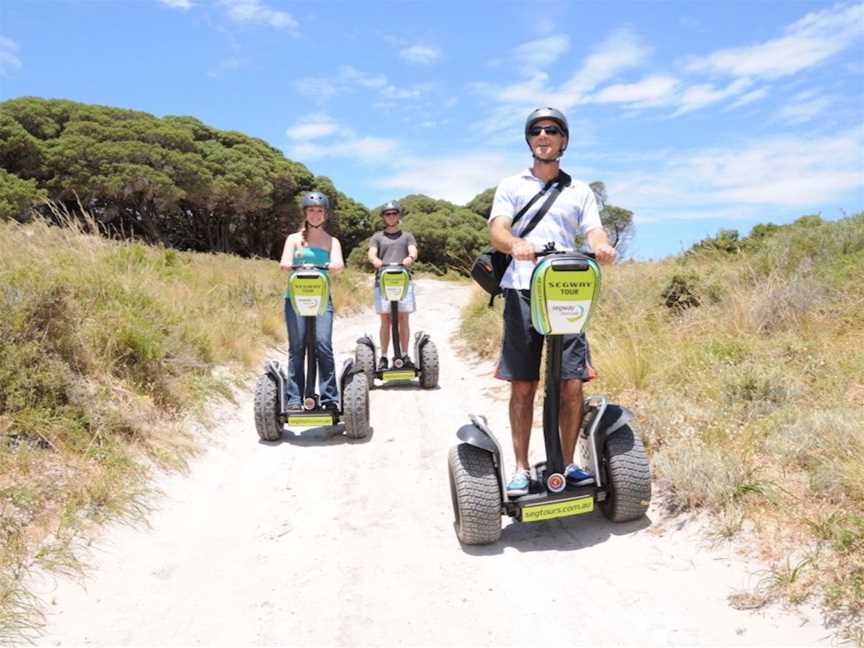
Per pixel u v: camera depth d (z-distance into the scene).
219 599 3.30
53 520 3.78
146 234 34.47
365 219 45.53
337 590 3.36
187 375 6.58
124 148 31.98
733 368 5.24
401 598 3.26
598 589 3.19
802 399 4.76
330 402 5.98
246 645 2.92
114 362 5.57
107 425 4.86
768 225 11.07
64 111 34.75
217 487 4.82
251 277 12.76
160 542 3.90
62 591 3.28
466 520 3.61
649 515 3.85
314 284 5.71
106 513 3.98
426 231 37.28
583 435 4.02
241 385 7.40
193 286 10.30
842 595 2.74
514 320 3.74
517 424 3.84
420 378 7.96
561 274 3.33
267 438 5.91
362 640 2.92
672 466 3.99
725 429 4.35
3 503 3.76
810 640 2.60
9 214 24.47
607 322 7.50
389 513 4.30
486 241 38.34
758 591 2.95
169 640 2.96
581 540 3.72
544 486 3.75
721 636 2.71
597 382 5.95
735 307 6.88
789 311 6.50
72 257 7.00
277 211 40.97
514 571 3.45
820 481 3.52
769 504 3.53
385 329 8.42
